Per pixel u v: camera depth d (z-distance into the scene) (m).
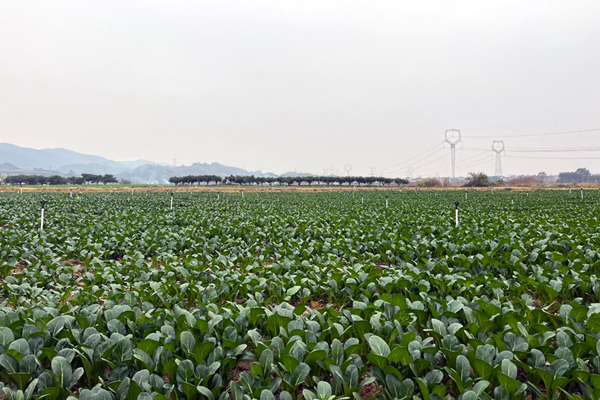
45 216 18.77
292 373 3.60
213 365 3.61
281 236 13.36
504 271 7.84
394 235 11.86
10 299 6.55
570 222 15.34
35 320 4.54
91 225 14.66
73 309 5.05
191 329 4.48
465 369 3.60
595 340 4.00
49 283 7.31
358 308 5.03
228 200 38.41
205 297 6.00
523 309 5.29
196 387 3.29
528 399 3.82
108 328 4.50
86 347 3.78
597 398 3.27
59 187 75.50
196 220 18.33
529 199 39.69
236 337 4.36
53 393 3.30
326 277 7.14
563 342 4.09
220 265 9.12
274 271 7.90
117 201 32.72
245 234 13.20
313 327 4.54
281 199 41.69
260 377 3.51
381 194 58.88
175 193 58.47
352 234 12.95
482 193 60.28
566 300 6.42
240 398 3.23
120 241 11.25
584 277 6.68
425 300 5.43
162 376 3.87
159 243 11.31
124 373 3.64
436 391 3.32
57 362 3.50
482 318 4.71
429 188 94.25
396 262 9.23
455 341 4.02
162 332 4.33
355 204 31.77
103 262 8.88
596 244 10.55
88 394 3.12
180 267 7.66
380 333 4.29
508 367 3.43
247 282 6.73
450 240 11.76
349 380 3.44
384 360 3.60
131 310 4.92
